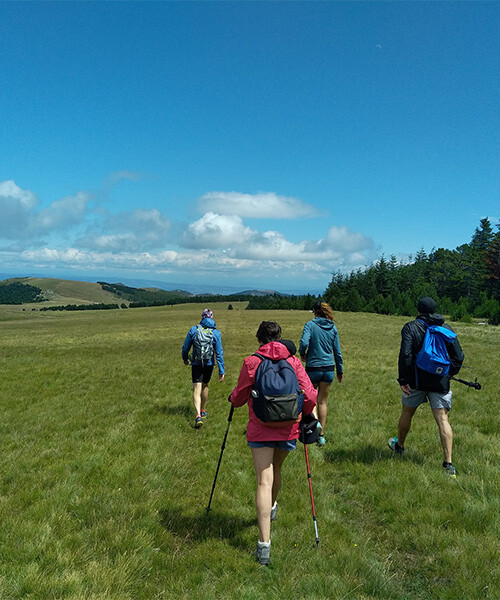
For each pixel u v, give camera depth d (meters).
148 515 4.36
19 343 37.16
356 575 3.35
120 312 120.12
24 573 3.24
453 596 3.03
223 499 4.85
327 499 4.77
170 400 10.95
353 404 9.62
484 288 92.56
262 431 3.81
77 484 5.25
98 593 3.04
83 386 13.36
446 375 5.25
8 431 8.41
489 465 5.39
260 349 4.05
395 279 111.25
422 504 4.44
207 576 3.40
